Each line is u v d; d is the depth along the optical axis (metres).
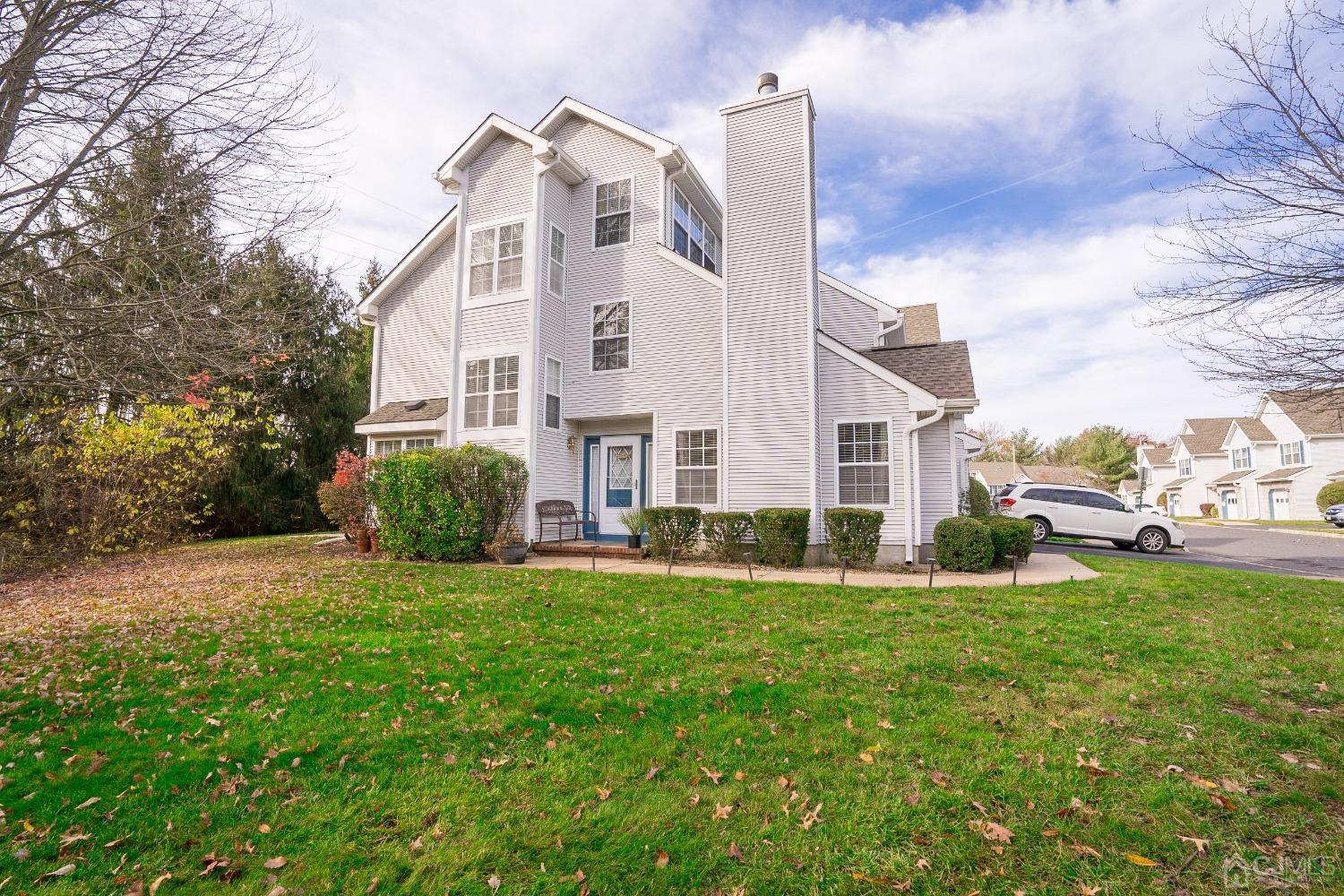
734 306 12.21
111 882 2.50
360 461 13.68
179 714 4.07
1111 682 4.64
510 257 13.72
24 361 6.81
